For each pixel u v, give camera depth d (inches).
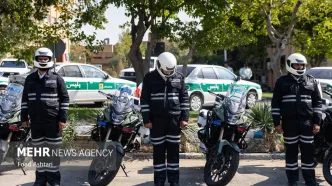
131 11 465.4
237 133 270.8
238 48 1672.0
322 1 506.6
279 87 274.4
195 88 617.3
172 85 263.1
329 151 276.5
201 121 307.1
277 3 514.3
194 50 566.9
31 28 545.0
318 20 594.6
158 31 488.7
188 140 362.3
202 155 352.5
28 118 260.4
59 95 255.0
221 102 282.2
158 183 266.1
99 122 267.6
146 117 264.2
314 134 281.3
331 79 596.7
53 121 252.8
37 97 250.5
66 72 615.5
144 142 365.7
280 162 347.6
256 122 370.6
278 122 275.3
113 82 653.3
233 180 291.9
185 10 474.6
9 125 284.7
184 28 511.8
